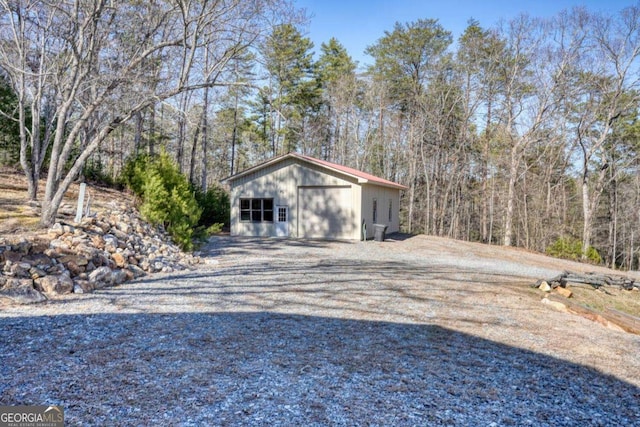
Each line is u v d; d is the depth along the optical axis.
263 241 14.84
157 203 10.39
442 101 28.44
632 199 26.92
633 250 28.48
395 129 30.61
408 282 8.03
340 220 16.16
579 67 22.75
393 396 3.04
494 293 7.44
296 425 2.53
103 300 5.68
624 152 26.14
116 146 26.78
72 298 5.70
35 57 10.38
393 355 3.97
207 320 4.91
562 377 3.62
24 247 6.12
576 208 28.80
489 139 27.84
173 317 4.98
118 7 8.84
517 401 3.06
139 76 8.95
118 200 11.73
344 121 32.56
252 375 3.32
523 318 5.77
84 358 3.56
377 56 31.97
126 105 9.17
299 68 31.80
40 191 11.55
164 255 8.88
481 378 3.49
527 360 4.03
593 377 3.66
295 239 15.70
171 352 3.79
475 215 31.86
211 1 9.62
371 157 32.16
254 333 4.48
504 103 26.38
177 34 10.68
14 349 3.69
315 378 3.32
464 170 28.86
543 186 26.80
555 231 26.05
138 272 7.51
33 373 3.19
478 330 5.03
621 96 22.08
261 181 16.92
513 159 24.22
